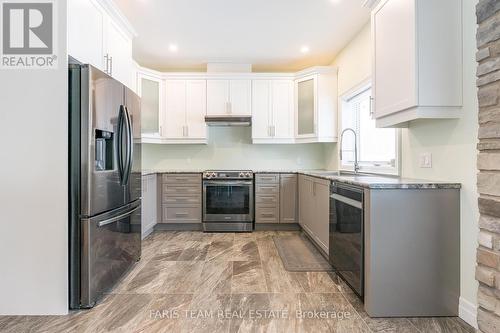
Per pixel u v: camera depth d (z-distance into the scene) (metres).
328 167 4.70
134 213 2.74
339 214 2.45
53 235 1.93
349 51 3.77
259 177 4.27
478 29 1.61
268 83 4.53
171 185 4.24
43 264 1.94
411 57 1.86
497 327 1.51
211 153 4.86
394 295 1.89
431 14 1.83
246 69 4.57
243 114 4.52
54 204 1.93
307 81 4.39
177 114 4.50
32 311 1.94
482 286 1.60
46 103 1.92
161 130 4.46
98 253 2.07
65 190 1.93
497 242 1.51
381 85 2.26
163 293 2.22
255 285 2.37
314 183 3.34
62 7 1.93
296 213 4.27
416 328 1.77
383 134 3.15
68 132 1.94
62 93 1.92
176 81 4.48
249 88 4.52
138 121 2.86
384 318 1.88
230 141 4.86
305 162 4.91
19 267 1.94
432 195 1.89
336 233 2.52
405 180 2.20
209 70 4.54
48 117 1.92
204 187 4.19
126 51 2.93
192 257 3.06
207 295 2.19
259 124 4.54
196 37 3.61
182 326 1.78
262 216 4.26
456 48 1.84
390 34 2.12
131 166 2.49
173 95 4.49
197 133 4.50
